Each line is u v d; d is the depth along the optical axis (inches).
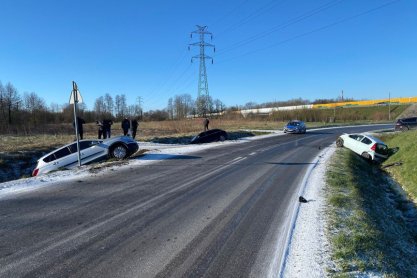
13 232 233.5
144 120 2945.4
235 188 369.4
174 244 213.6
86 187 372.5
